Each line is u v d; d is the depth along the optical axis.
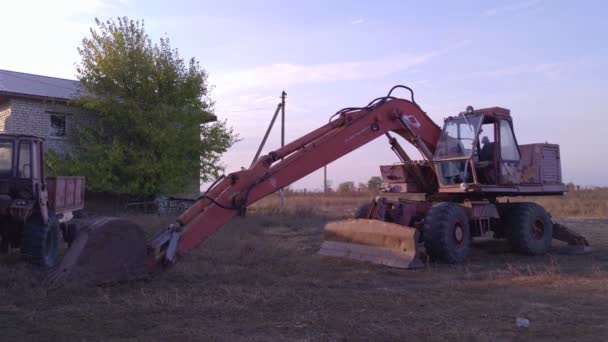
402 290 7.59
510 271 9.26
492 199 12.08
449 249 9.94
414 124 11.04
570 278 8.48
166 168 20.27
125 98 20.42
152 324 5.68
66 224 11.30
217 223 8.11
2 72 22.22
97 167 19.50
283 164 8.88
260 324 5.74
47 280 7.07
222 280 8.00
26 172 9.05
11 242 9.94
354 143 9.98
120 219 7.48
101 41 20.56
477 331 5.58
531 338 5.39
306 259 10.27
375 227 10.03
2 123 20.12
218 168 22.16
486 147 11.30
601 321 6.03
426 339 5.30
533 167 11.88
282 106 29.39
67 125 20.56
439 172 11.20
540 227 11.83
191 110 21.42
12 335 5.28
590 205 27.05
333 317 6.04
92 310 6.14
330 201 36.56
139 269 7.47
